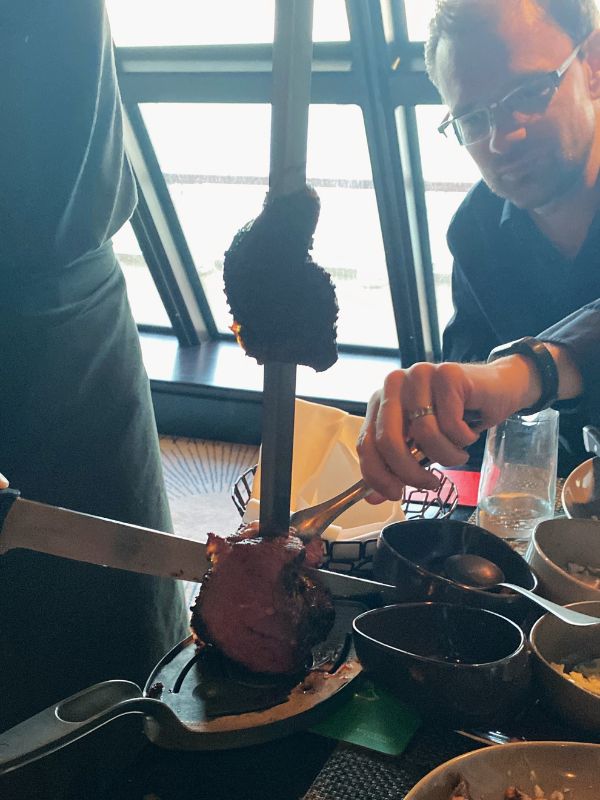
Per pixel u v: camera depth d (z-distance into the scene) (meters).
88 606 1.19
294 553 0.72
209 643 0.72
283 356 0.63
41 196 1.09
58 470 1.16
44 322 1.12
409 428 0.81
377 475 0.79
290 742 0.65
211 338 4.23
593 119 1.53
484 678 0.62
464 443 0.81
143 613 1.28
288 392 0.67
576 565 0.89
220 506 2.96
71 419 1.17
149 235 3.71
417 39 2.74
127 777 0.61
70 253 1.14
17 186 1.08
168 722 0.61
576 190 1.59
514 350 0.99
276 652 0.70
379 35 2.64
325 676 0.72
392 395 0.82
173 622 1.38
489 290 1.79
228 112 3.31
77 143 1.10
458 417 0.80
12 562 1.10
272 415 0.68
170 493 3.08
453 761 0.57
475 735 0.65
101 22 1.11
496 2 1.41
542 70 1.42
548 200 1.57
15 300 1.10
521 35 1.41
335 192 3.36
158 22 3.03
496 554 0.85
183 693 0.70
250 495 1.07
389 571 0.79
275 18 0.56
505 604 0.74
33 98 1.07
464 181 3.12
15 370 1.11
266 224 0.60
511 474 1.08
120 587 1.23
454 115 1.53
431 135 3.00
